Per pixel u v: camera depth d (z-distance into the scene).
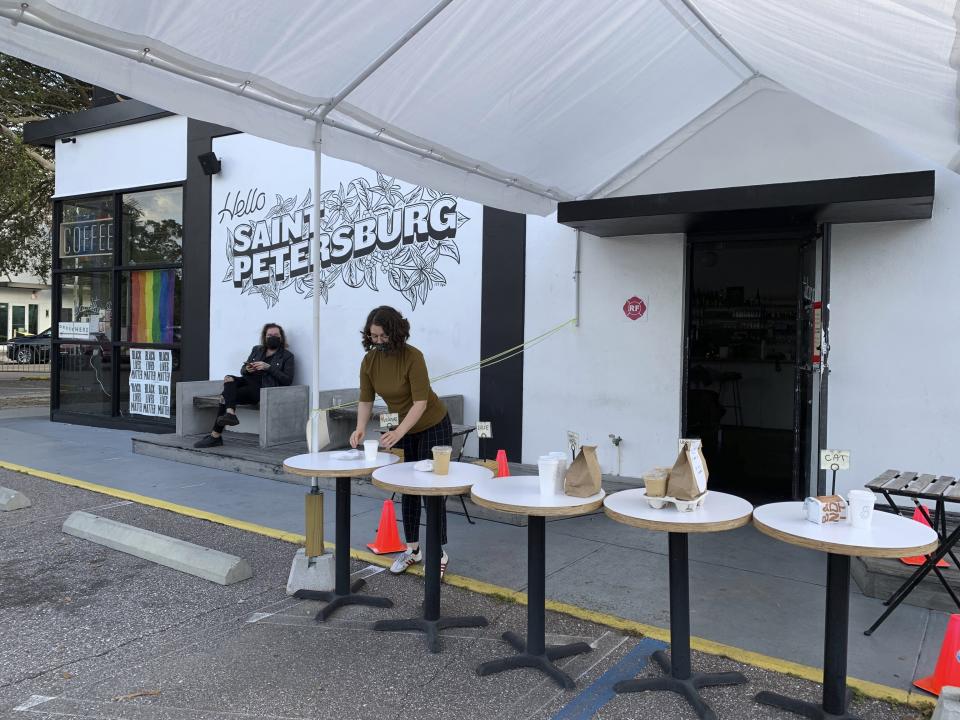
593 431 6.27
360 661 3.30
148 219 9.66
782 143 5.35
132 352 9.83
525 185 5.41
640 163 5.79
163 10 2.96
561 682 3.05
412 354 4.10
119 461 7.69
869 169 5.09
